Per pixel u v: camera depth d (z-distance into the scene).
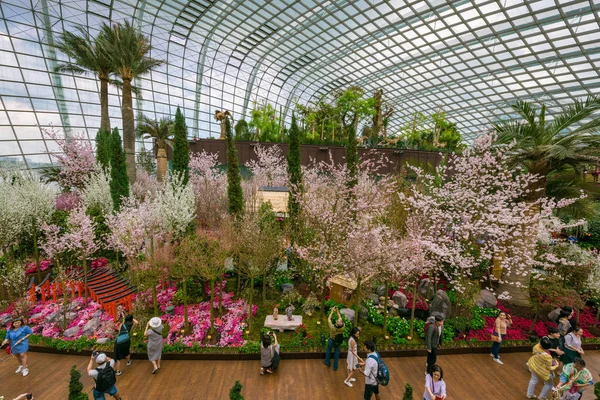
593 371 8.34
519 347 8.98
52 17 30.44
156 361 7.39
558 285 10.56
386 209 12.44
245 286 12.39
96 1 31.36
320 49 40.66
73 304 11.07
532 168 11.57
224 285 12.62
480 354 8.77
